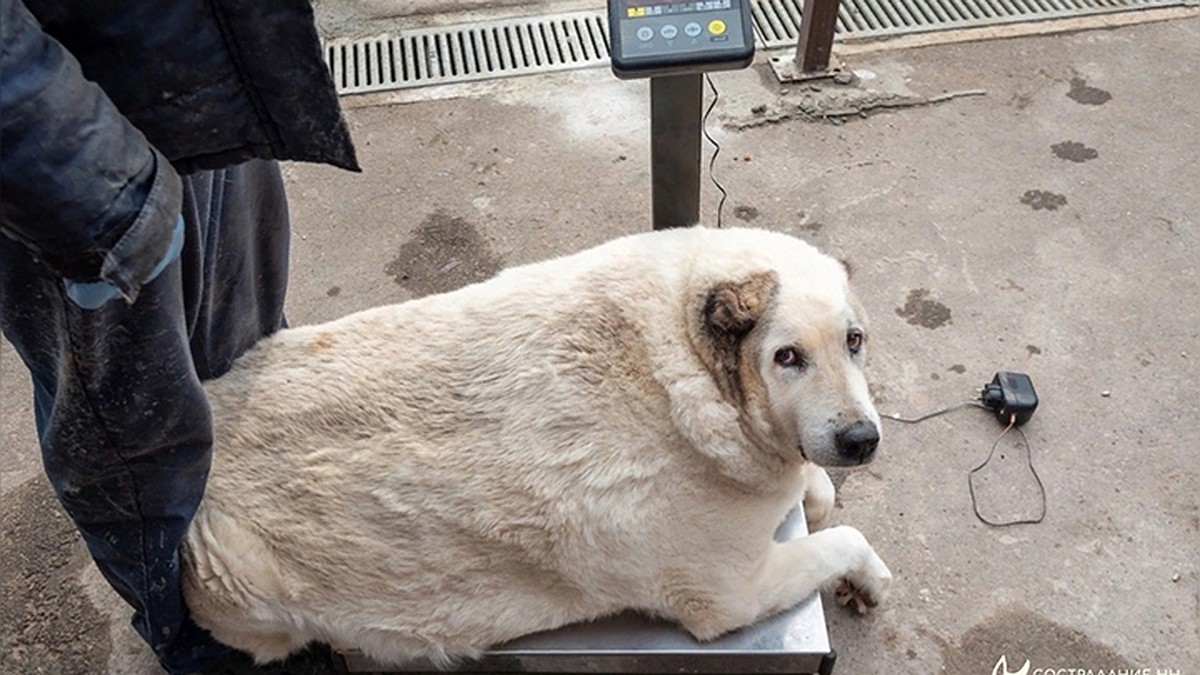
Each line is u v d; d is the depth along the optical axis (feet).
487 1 7.45
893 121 6.43
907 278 5.42
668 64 3.31
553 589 3.50
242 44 2.37
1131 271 5.42
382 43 7.20
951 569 4.20
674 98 3.62
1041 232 5.65
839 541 3.79
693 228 3.59
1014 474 4.52
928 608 4.08
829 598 4.11
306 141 2.62
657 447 3.26
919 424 4.73
